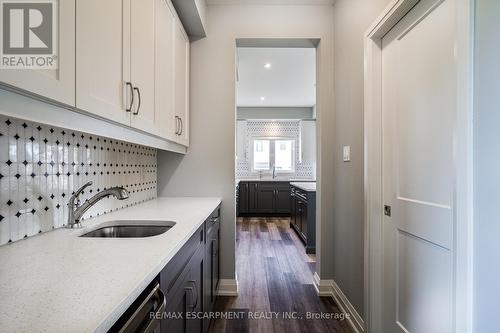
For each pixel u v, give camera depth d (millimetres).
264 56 3854
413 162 1415
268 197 6512
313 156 6867
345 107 2156
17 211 1050
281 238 4461
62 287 648
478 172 918
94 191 1551
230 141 2494
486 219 883
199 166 2496
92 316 526
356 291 1936
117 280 689
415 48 1393
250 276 2893
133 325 653
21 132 1070
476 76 923
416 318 1392
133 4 1312
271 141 7207
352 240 2012
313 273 2971
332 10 2467
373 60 1734
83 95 928
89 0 963
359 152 1885
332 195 2463
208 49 2479
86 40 946
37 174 1149
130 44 1277
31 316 523
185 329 1188
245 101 6461
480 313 908
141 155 2180
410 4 1378
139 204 2049
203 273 1634
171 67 1911
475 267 931
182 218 1486
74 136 1386
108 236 1422
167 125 1824
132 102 1280
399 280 1548
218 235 2373
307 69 4363
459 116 989
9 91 711
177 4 1989
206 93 2488
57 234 1151
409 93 1446
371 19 1723
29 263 810
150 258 850
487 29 874
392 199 1617
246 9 2473
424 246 1330
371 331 1712
